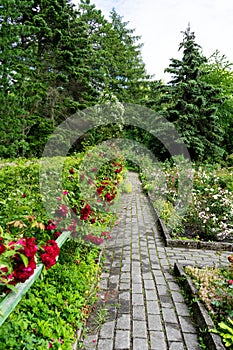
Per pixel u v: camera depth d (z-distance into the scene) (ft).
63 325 6.55
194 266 10.93
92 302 8.30
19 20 40.83
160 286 9.77
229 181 19.36
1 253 4.51
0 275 4.63
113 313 8.07
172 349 6.70
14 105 34.14
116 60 66.28
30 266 4.83
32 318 6.06
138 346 6.75
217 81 54.08
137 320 7.78
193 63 42.09
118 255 12.57
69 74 46.65
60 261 9.09
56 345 5.73
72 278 8.52
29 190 11.89
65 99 46.24
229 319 6.97
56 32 40.45
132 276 10.46
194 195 17.39
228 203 15.83
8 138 34.35
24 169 14.84
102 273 10.66
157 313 8.15
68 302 7.45
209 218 15.52
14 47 35.32
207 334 6.88
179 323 7.73
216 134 43.09
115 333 7.20
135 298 8.91
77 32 48.75
